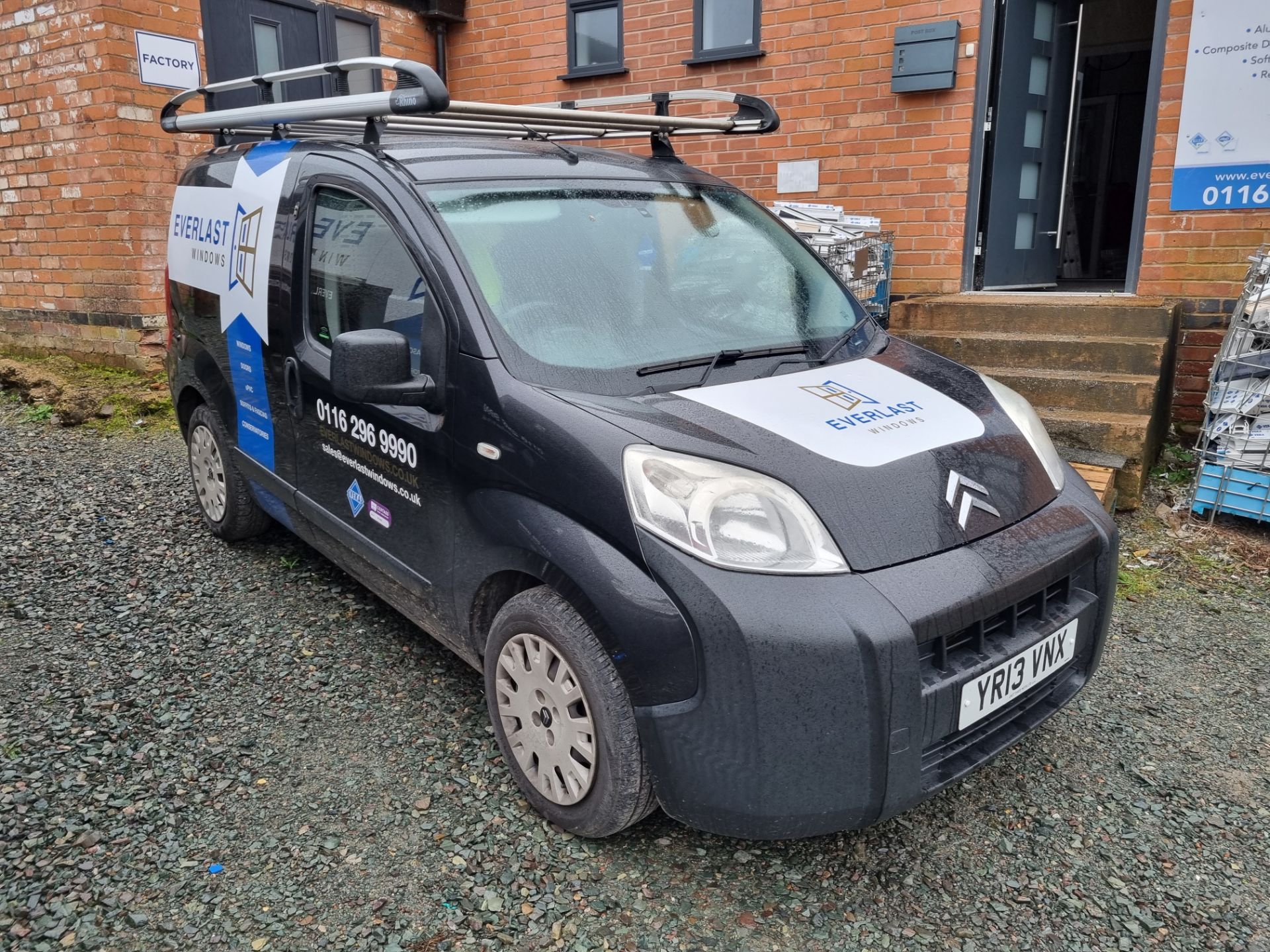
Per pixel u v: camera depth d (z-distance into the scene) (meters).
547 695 2.45
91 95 6.70
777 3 7.25
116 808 2.59
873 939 2.19
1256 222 5.69
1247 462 4.59
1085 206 10.62
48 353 7.72
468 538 2.60
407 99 2.71
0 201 7.59
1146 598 4.04
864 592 2.08
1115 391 5.14
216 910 2.23
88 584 4.02
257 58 7.54
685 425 2.34
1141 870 2.43
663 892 2.32
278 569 4.20
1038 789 2.76
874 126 7.03
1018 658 2.31
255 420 3.78
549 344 2.62
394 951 2.12
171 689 3.21
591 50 8.34
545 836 2.51
